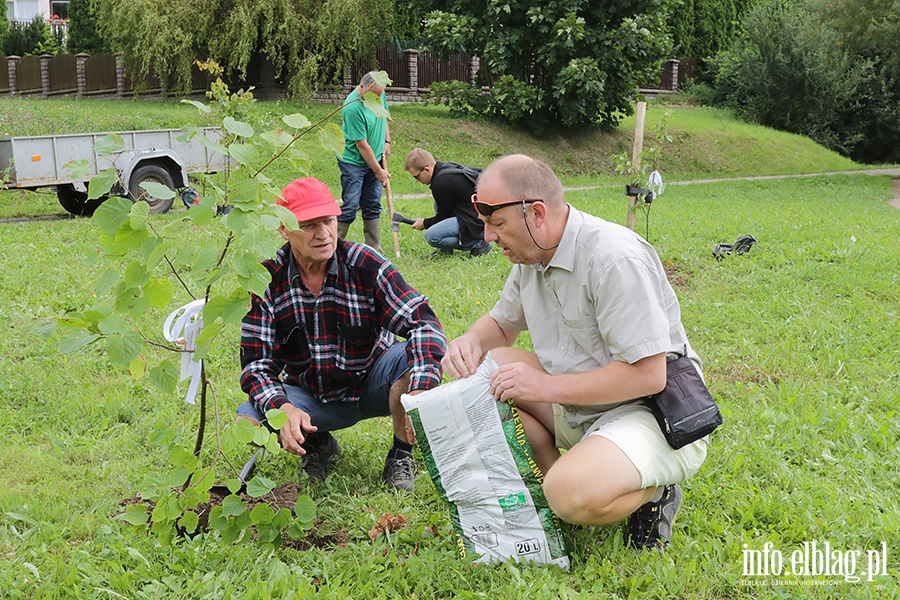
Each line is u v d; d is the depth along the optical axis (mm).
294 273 3533
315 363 3648
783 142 27609
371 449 4148
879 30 23156
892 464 3867
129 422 4594
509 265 8297
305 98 22188
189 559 3049
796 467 3867
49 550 3191
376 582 2936
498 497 3047
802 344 5684
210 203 2754
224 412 4594
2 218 12695
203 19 21109
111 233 2777
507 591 2840
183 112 20625
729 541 3113
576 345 3123
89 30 31516
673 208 13727
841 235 9797
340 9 21547
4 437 4297
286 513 3078
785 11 30844
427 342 3508
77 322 2859
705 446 3195
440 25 22422
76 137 12000
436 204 8734
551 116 24312
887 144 30516
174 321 3439
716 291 7285
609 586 2906
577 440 3281
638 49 22609
